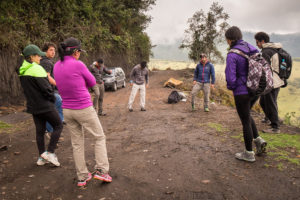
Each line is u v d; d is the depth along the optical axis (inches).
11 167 136.9
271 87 124.0
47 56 158.2
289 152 145.0
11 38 376.2
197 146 168.1
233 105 441.1
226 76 127.9
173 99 385.1
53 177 123.9
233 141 174.2
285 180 111.7
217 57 1224.8
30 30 440.8
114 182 117.3
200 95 455.2
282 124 225.9
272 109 187.6
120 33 996.6
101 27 754.2
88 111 107.4
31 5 454.6
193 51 1311.5
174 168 132.3
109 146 177.6
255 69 121.7
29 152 161.9
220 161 138.7
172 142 180.5
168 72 1334.9
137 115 296.8
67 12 543.5
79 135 112.9
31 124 242.4
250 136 131.6
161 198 101.8
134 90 322.3
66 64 103.0
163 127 229.8
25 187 113.1
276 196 99.1
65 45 102.7
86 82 109.2
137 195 104.9
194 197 101.4
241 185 109.6
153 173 126.7
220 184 111.7
